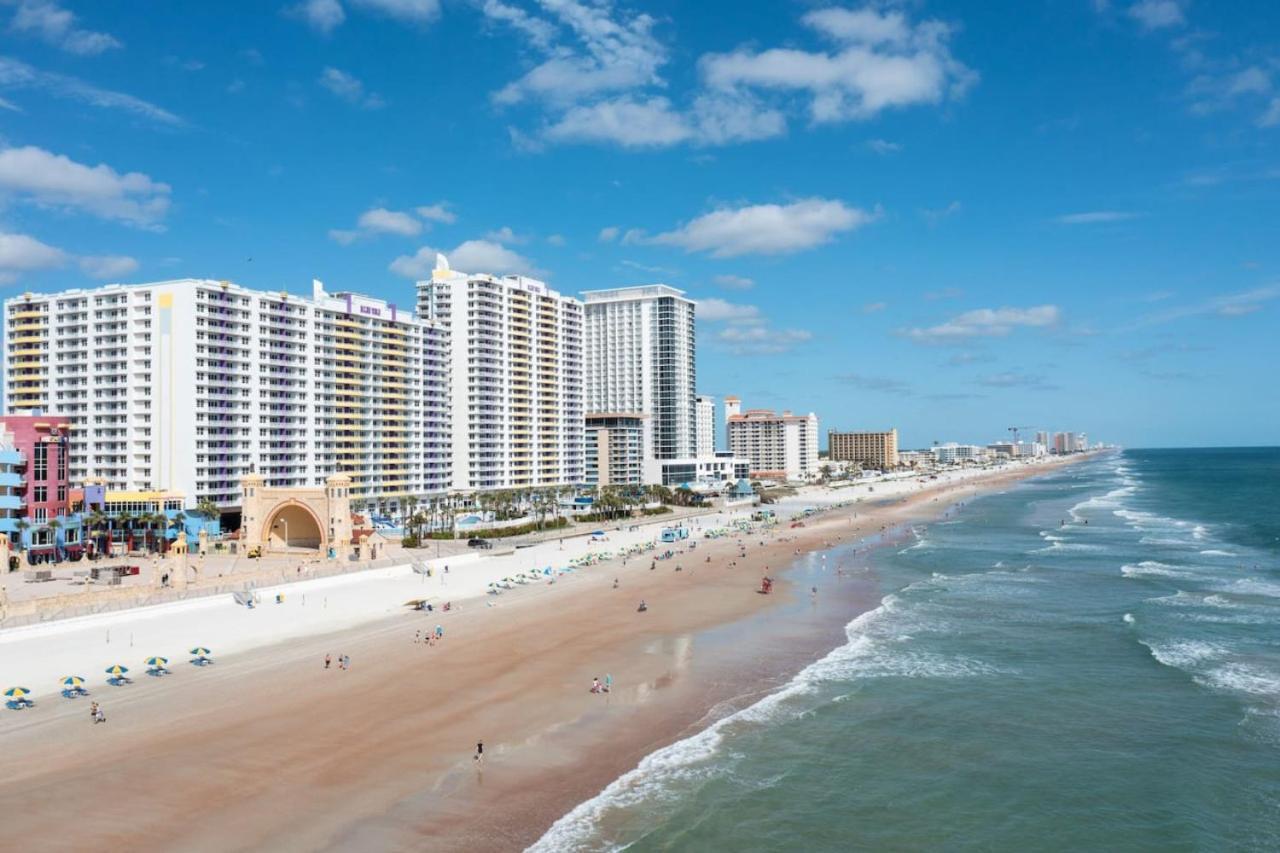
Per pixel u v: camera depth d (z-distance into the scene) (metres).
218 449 151.12
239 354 155.62
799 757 50.81
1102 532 170.75
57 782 46.03
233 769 48.12
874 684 64.88
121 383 150.62
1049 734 54.50
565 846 39.97
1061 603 95.50
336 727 55.16
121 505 139.12
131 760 49.22
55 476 129.38
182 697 61.00
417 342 196.75
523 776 47.78
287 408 164.75
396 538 153.00
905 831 42.06
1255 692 62.03
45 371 156.75
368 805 43.81
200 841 39.78
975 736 54.19
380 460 185.12
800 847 40.38
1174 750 51.72
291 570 111.44
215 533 146.12
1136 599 96.75
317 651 74.56
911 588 106.50
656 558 139.00
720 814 43.50
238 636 79.75
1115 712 58.38
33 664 68.06
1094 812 44.06
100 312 152.25
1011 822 42.97
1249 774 48.28
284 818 42.22
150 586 96.44
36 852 38.47
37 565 119.12
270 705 59.50
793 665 70.56
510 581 111.94
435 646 76.81
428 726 55.56
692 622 87.62
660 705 60.09
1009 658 72.06
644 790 46.16
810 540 165.00
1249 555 132.88
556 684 65.00
